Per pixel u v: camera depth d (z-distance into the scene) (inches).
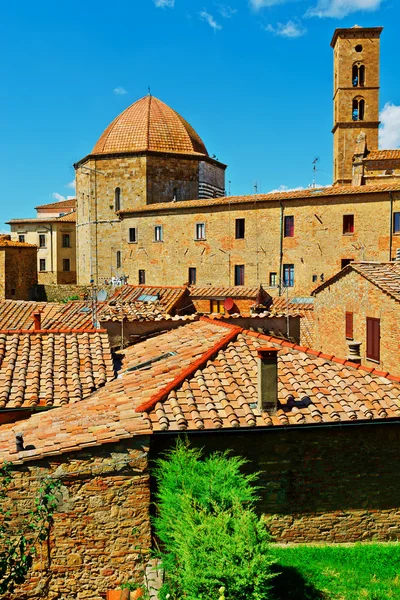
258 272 2218.3
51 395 588.1
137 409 492.1
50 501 434.6
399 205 1946.4
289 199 2124.8
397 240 1953.7
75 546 441.1
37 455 435.8
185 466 421.4
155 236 2500.0
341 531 510.0
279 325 847.7
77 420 495.8
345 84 2842.0
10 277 2608.3
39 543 437.4
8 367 629.6
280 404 511.2
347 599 423.8
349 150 2847.0
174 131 2783.0
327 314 1098.7
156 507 446.6
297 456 501.4
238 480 422.9
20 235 3676.2
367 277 872.3
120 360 710.5
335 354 1045.8
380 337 838.5
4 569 390.0
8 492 433.4
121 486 445.1
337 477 508.1
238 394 522.0
